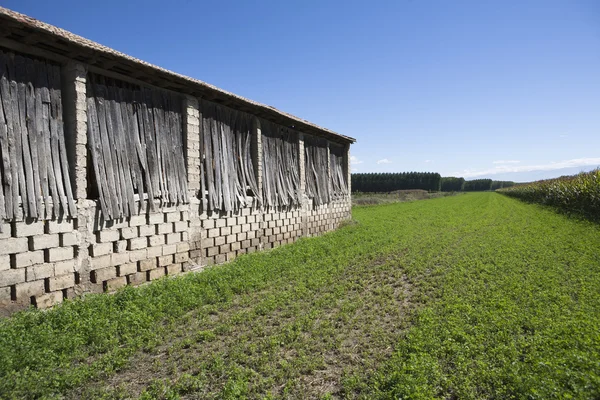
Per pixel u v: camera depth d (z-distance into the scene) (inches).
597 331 227.6
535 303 295.1
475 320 269.9
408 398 179.2
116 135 366.6
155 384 202.4
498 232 703.1
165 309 310.8
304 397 193.5
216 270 430.6
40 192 299.7
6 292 277.3
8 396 183.0
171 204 423.8
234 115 543.8
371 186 4192.9
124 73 378.3
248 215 564.4
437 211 1402.6
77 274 326.0
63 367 218.1
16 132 289.4
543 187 1553.9
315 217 786.2
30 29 280.1
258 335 268.7
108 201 349.7
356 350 242.7
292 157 703.7
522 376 185.5
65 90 331.3
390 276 422.3
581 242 533.0
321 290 371.6
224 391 192.9
